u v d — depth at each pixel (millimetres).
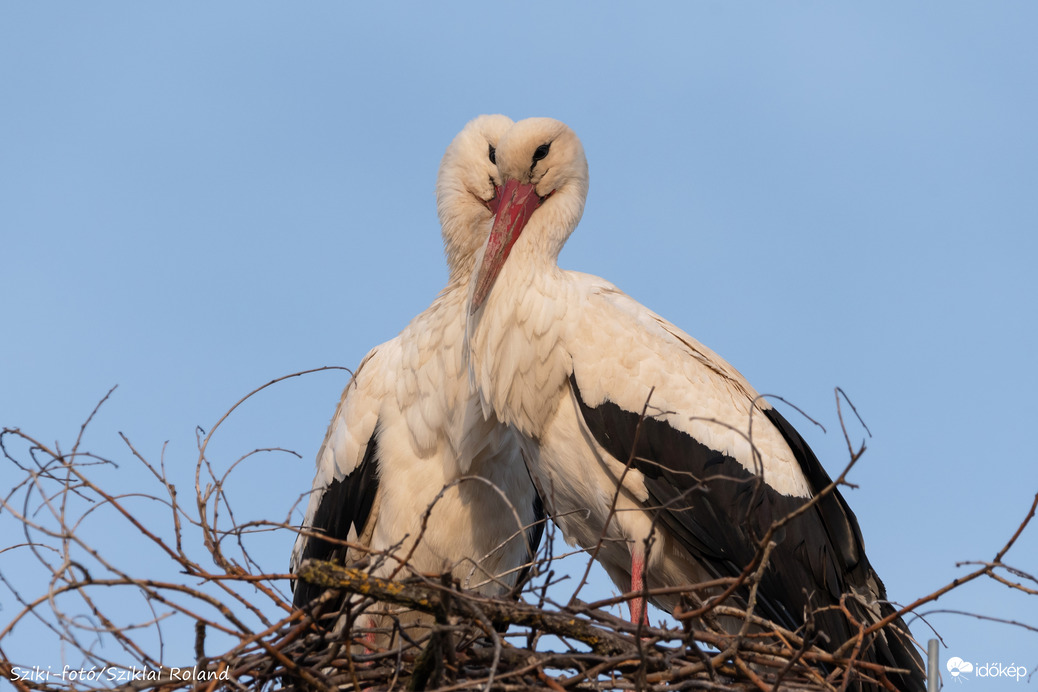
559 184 12164
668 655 8758
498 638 7828
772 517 10930
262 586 9008
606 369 11031
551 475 11422
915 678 10836
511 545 12305
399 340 12641
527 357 11258
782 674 8266
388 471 12125
